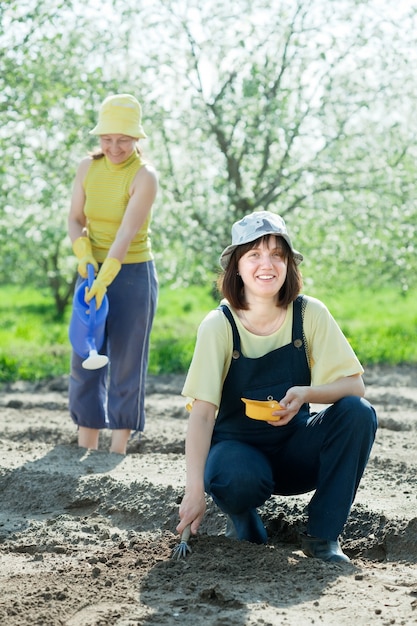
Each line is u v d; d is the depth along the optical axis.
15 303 23.36
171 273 13.92
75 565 3.82
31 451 5.91
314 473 3.97
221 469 3.80
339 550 3.87
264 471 3.83
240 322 3.88
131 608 3.27
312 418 3.95
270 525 4.36
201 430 3.80
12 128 11.73
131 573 3.66
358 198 13.42
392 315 18.34
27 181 12.26
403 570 3.85
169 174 13.48
